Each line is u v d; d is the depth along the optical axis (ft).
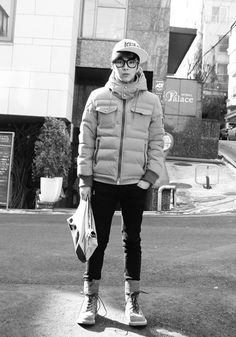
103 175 10.07
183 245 21.20
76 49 47.14
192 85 64.44
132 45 9.86
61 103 41.83
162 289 13.33
